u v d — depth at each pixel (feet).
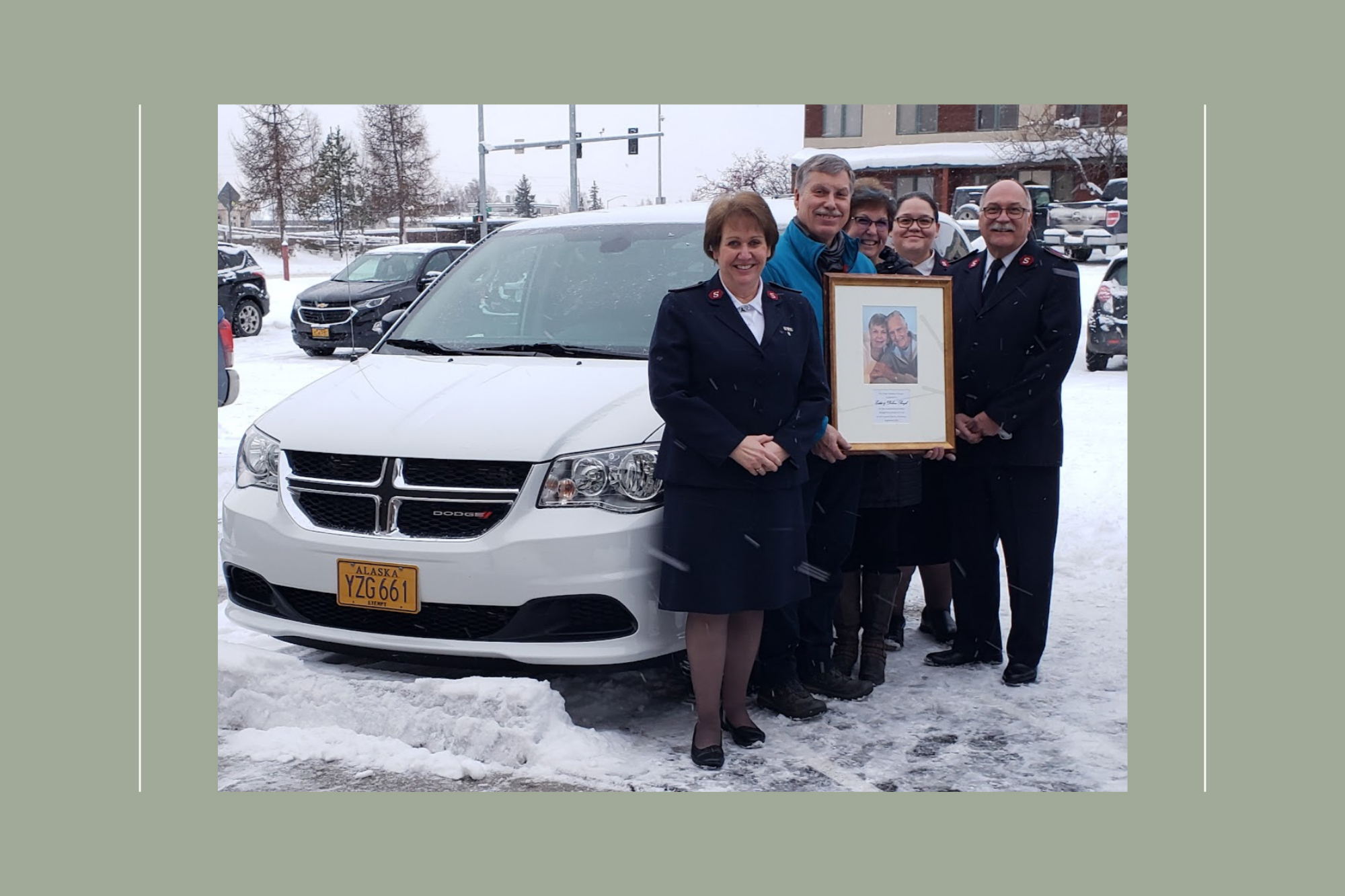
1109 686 15.17
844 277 14.23
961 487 15.81
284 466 13.74
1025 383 15.02
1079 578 20.24
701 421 12.01
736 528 12.29
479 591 12.55
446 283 17.46
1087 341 46.29
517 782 11.96
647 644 12.69
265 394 43.55
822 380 13.00
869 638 15.35
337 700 13.12
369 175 140.46
